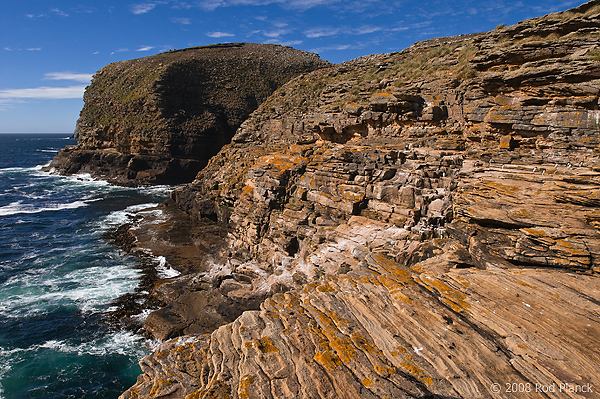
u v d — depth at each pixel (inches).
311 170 874.8
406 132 875.4
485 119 641.0
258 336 261.1
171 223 1423.5
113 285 938.7
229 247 1010.7
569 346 236.5
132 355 682.8
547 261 339.0
